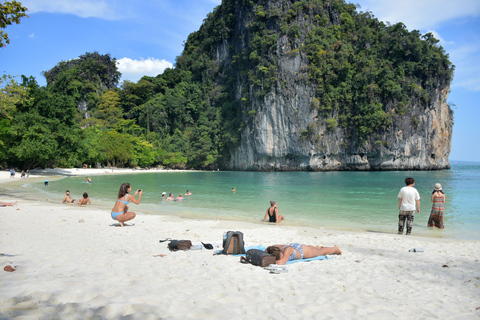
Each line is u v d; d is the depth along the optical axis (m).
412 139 80.12
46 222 11.10
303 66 78.38
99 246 7.45
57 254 6.32
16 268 5.00
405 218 11.14
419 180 45.44
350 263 6.57
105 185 32.62
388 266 6.36
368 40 86.31
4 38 6.13
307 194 26.59
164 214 15.41
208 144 96.12
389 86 78.56
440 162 88.19
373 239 9.68
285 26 79.19
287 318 3.58
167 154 94.38
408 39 82.31
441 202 12.33
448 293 4.71
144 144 87.06
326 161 81.69
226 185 36.31
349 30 89.12
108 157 71.62
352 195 25.89
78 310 3.38
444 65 83.75
